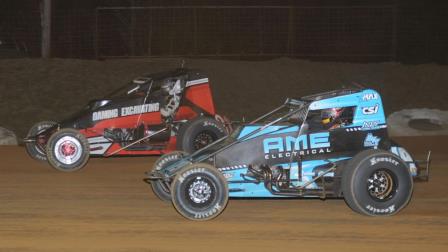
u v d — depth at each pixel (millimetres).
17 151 19797
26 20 33125
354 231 10750
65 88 27875
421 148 20297
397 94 28469
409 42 32781
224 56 32031
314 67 30156
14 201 13047
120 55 32344
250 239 10336
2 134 22062
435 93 28688
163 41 32219
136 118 16984
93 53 32438
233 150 11680
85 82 28297
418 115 25234
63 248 9914
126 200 13117
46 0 30156
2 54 32250
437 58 32969
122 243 10156
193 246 9992
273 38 32250
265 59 32219
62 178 15500
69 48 32656
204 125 16422
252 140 11672
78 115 17016
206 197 11125
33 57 32969
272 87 28266
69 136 16172
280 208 12273
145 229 10922
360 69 30172
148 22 32188
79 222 11398
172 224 11219
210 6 32094
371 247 9922
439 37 32969
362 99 11805
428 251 9758
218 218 11586
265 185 11578
